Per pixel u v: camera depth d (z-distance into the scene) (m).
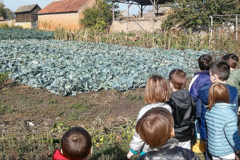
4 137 5.15
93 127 5.61
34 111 6.77
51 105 7.23
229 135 3.25
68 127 5.81
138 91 8.54
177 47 19.78
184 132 3.65
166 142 2.56
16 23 64.12
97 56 13.95
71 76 8.95
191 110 3.63
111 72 9.65
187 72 10.78
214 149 3.38
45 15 48.56
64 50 16.41
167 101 3.65
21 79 9.27
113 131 5.60
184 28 27.84
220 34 20.17
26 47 17.09
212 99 3.38
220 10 24.92
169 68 10.62
